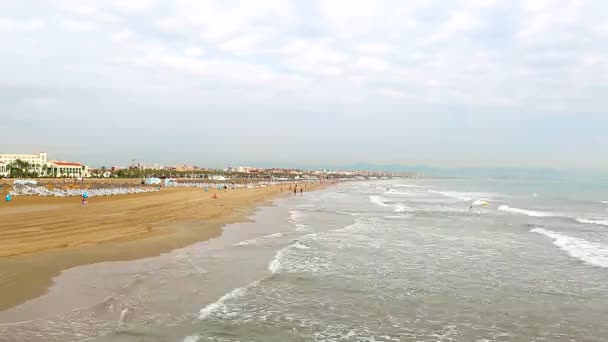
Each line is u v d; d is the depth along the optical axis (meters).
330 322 10.18
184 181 149.25
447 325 10.17
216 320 9.94
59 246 17.03
